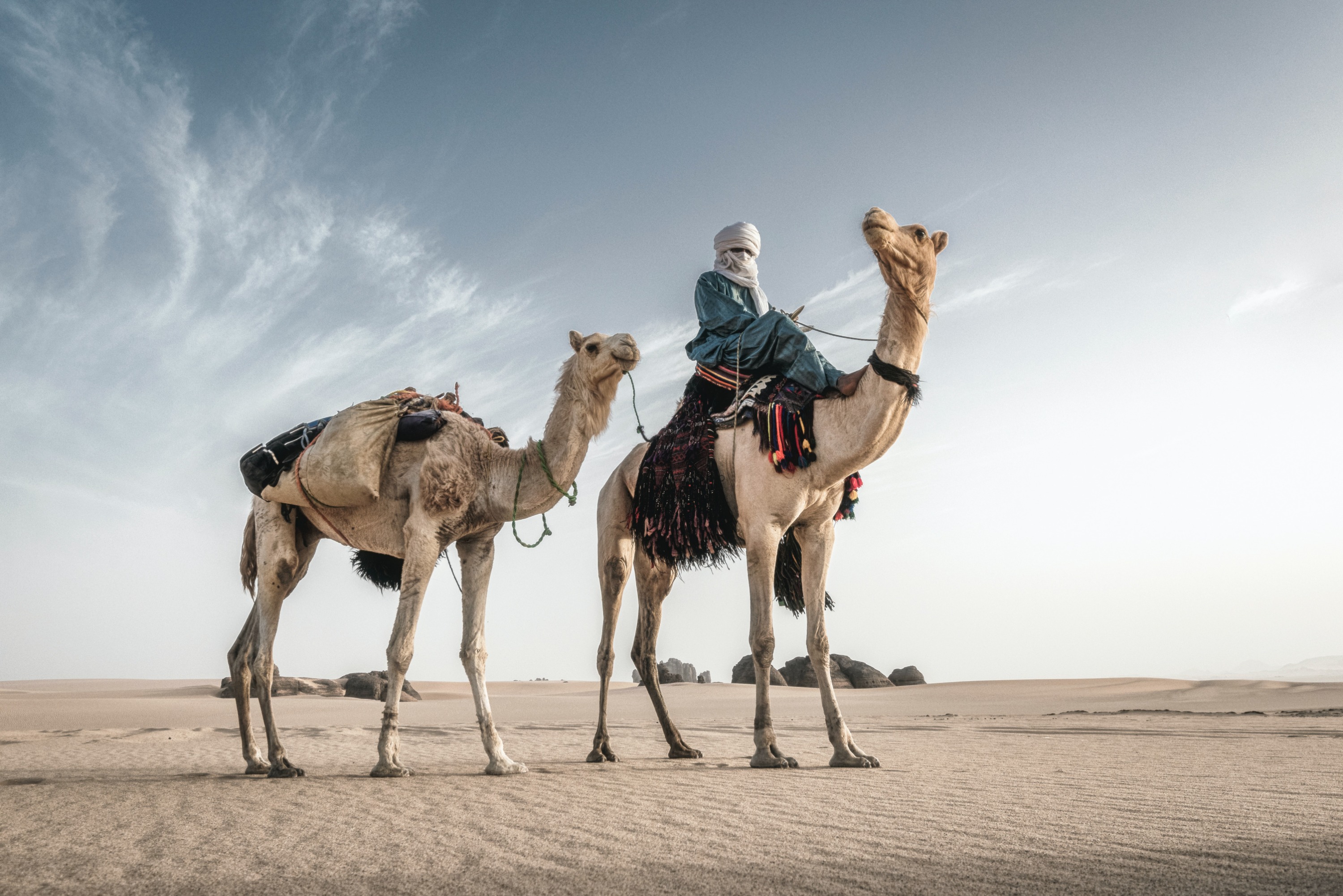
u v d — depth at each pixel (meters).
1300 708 22.17
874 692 44.00
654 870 3.36
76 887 3.29
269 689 7.58
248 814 4.95
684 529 8.30
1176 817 4.30
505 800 5.36
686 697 40.00
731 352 8.41
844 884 3.08
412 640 7.18
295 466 7.50
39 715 27.27
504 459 7.64
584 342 7.66
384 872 3.42
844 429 7.51
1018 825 4.16
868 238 7.03
